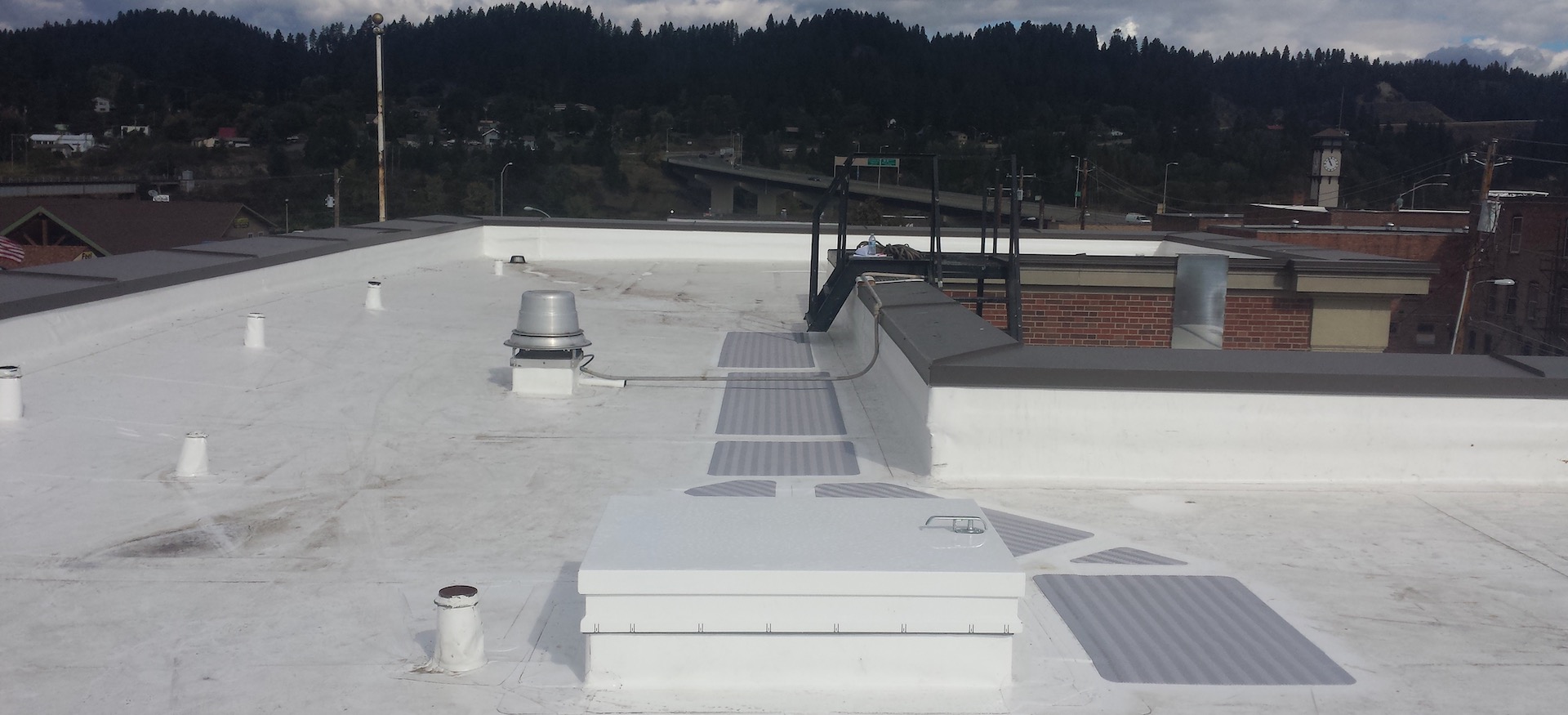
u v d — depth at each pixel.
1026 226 35.41
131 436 7.23
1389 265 11.91
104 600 4.83
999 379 6.67
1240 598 4.96
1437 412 6.68
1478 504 6.38
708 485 6.71
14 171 109.31
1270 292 12.11
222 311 10.85
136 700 3.93
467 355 10.27
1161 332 12.30
